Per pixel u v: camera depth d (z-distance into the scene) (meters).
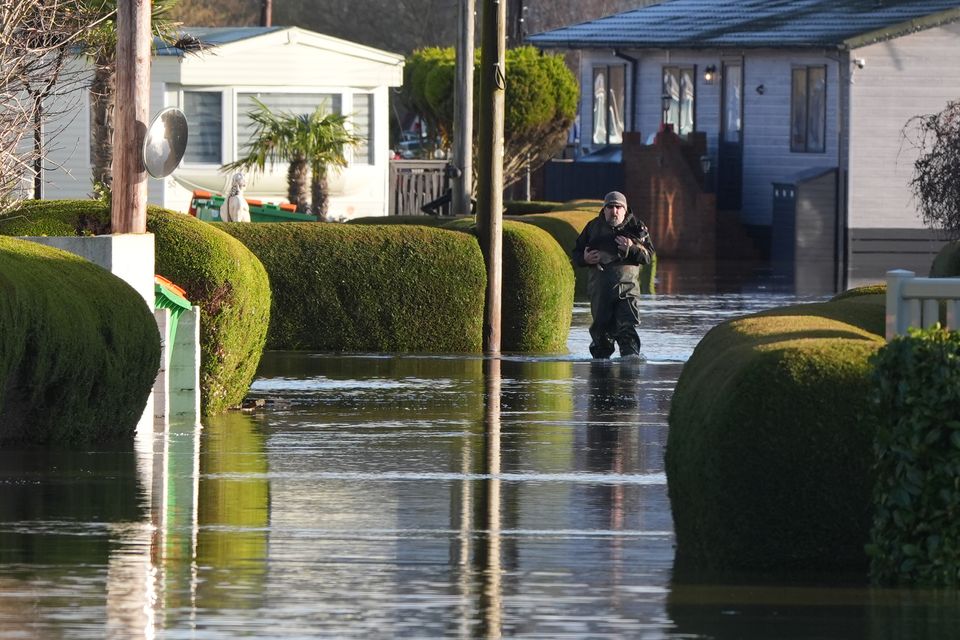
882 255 147.50
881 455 30.19
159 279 50.78
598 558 33.28
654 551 34.00
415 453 46.69
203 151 130.25
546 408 57.09
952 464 29.89
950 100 145.75
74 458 43.62
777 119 156.75
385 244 77.44
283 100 132.75
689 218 156.38
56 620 27.28
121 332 45.38
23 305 40.47
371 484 41.47
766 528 30.94
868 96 146.75
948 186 116.81
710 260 152.88
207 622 27.39
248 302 54.66
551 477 42.97
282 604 28.81
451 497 39.91
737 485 30.88
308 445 47.81
